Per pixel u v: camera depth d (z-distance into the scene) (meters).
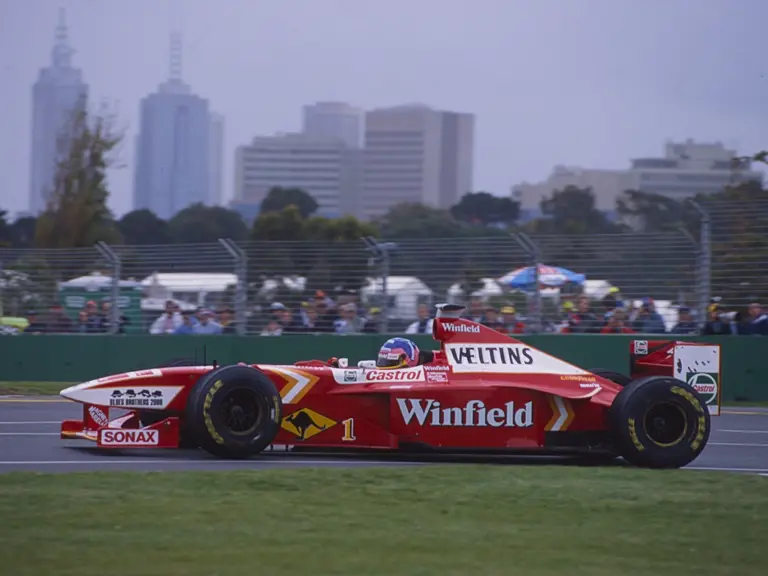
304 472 22.17
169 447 24.80
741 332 47.38
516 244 48.91
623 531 17.89
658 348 28.02
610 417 25.31
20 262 50.12
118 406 24.59
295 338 48.09
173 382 24.98
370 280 49.06
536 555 16.06
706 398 27.72
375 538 16.81
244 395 24.42
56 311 49.69
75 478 21.03
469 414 25.70
